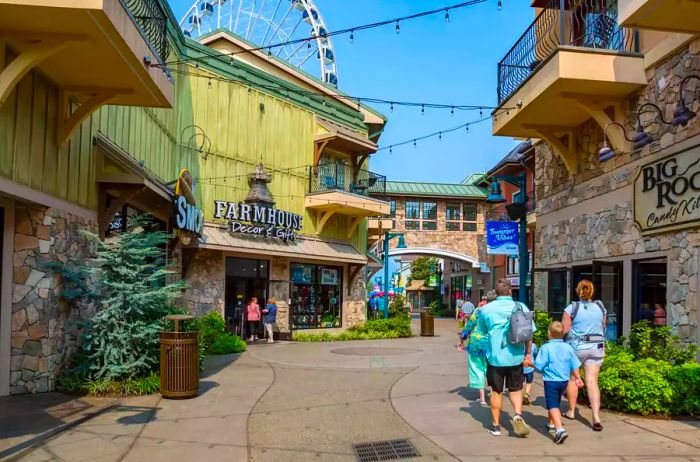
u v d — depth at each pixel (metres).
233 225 18.20
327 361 13.36
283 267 20.75
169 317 8.69
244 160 19.34
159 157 14.59
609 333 10.50
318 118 22.55
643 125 9.64
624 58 9.61
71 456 5.77
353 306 24.27
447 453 5.96
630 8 7.53
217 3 29.95
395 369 11.97
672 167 8.80
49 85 8.52
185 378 8.62
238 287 19.28
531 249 25.02
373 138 30.47
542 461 5.59
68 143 9.18
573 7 12.10
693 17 7.54
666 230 8.87
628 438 6.28
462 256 40.72
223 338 15.63
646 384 7.21
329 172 22.94
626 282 10.06
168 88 9.86
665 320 9.08
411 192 39.88
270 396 8.91
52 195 8.62
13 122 7.43
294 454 5.99
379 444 6.33
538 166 14.41
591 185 11.52
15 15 6.67
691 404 7.05
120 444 6.21
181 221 13.24
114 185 10.70
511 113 11.63
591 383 6.79
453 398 8.79
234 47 21.39
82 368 8.77
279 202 20.69
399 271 67.44
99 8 6.55
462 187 41.69
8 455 5.73
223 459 5.80
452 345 18.25
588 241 11.60
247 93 19.62
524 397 8.19
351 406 8.23
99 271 9.16
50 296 8.46
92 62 8.01
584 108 10.28
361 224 25.42
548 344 6.47
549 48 12.09
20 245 8.37
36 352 8.43
